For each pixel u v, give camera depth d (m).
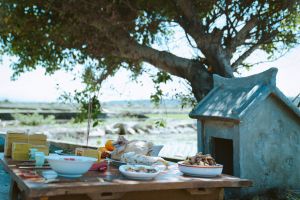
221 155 5.00
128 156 3.79
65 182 2.86
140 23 7.84
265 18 7.30
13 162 3.68
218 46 6.79
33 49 8.57
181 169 3.56
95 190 2.81
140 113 42.09
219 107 4.79
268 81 4.54
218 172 3.52
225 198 4.35
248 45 7.69
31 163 3.63
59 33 7.96
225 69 6.74
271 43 8.02
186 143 17.22
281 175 4.61
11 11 7.70
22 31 8.04
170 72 7.30
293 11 7.33
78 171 3.06
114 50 7.90
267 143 4.51
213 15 7.38
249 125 4.38
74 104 8.97
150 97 8.38
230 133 4.48
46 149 3.88
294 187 4.70
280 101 4.54
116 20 7.15
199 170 3.44
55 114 30.95
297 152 4.74
